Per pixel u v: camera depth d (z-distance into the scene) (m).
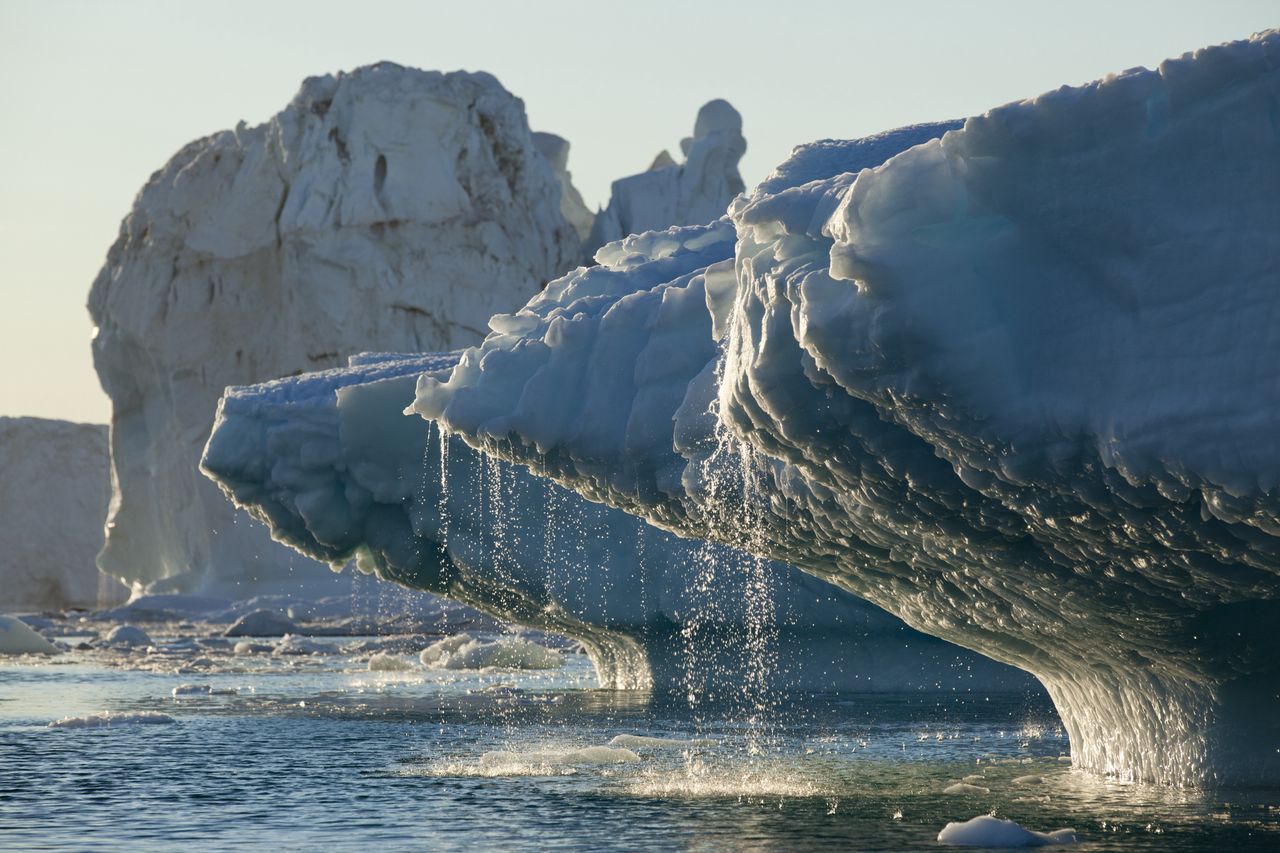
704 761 55.31
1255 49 29.25
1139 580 37.81
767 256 38.06
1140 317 30.70
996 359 32.09
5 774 51.56
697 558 92.44
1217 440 29.39
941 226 32.69
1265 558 32.59
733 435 45.00
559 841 37.06
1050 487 32.91
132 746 61.53
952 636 53.53
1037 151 31.19
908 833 37.97
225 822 40.62
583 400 51.34
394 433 87.38
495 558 89.88
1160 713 45.81
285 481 88.62
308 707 83.00
